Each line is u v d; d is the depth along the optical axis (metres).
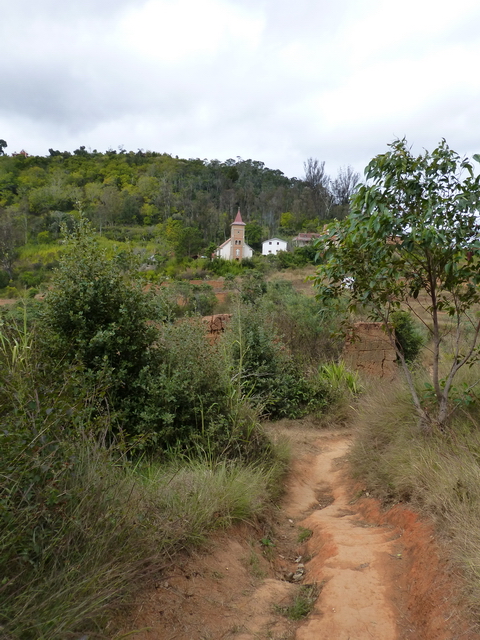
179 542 3.46
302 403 9.33
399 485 4.57
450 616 2.67
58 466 2.85
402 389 6.45
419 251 5.05
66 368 4.56
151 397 5.40
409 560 3.50
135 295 5.70
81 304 5.39
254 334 9.20
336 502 5.45
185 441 5.35
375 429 6.14
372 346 11.99
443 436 4.81
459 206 4.45
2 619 2.19
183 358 5.87
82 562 2.65
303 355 11.31
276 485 5.50
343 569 3.51
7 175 75.94
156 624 2.69
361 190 4.97
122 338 5.43
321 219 94.94
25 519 2.48
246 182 112.31
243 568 3.60
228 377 6.21
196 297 24.42
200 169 113.06
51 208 66.75
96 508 2.98
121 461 4.55
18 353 4.55
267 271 51.19
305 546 4.30
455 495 3.69
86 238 5.73
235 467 5.12
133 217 74.69
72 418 3.37
